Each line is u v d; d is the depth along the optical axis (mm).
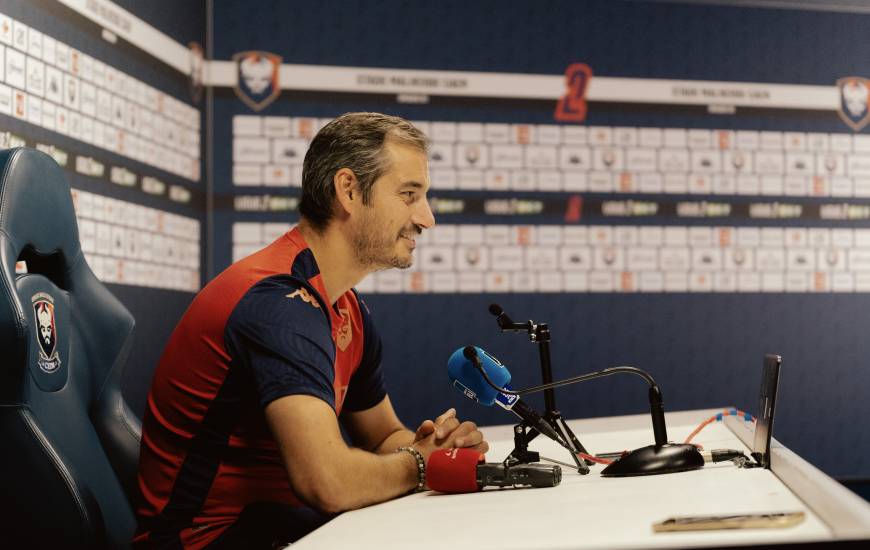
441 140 4098
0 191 1308
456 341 4070
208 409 1339
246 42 4023
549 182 4137
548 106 4148
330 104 4059
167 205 3469
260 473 1367
